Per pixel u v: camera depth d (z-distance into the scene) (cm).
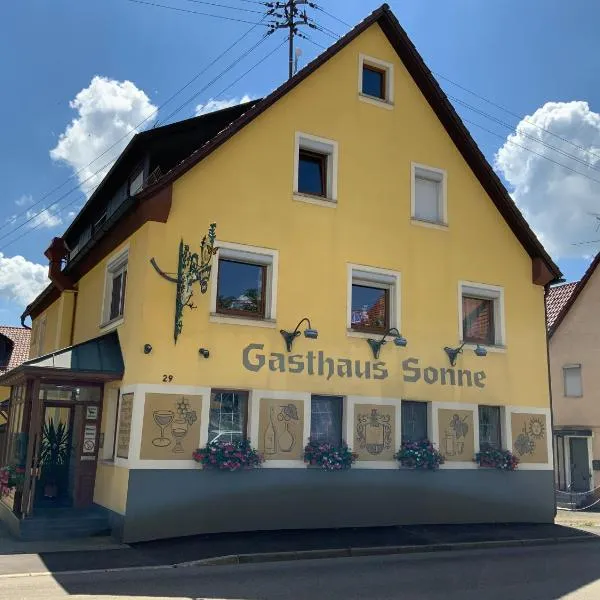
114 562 1032
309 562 1093
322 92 1556
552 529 1534
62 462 1498
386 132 1625
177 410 1259
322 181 1553
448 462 1538
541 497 1648
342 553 1158
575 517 2055
